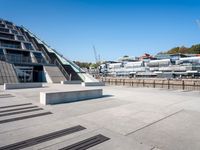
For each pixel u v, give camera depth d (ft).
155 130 18.52
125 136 16.76
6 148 13.96
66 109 28.43
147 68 213.05
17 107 29.68
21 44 148.77
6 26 218.38
